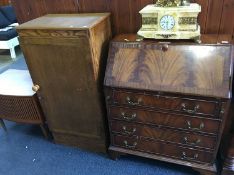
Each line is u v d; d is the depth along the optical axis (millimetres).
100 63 1517
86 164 1736
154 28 1370
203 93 1213
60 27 1362
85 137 1797
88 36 1334
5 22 4312
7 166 1780
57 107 1725
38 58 1546
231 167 1459
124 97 1429
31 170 1729
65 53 1450
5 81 1968
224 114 1239
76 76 1516
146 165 1677
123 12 1625
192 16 1275
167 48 1321
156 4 1405
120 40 1455
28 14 1871
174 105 1329
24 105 1836
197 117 1312
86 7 1688
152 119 1445
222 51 1232
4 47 3805
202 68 1246
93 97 1562
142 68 1355
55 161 1788
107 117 1647
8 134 2113
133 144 1615
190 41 1336
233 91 1479
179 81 1270
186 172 1593
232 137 1396
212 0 1412
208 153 1420
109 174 1634
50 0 1738
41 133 2098
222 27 1479
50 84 1630
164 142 1506
